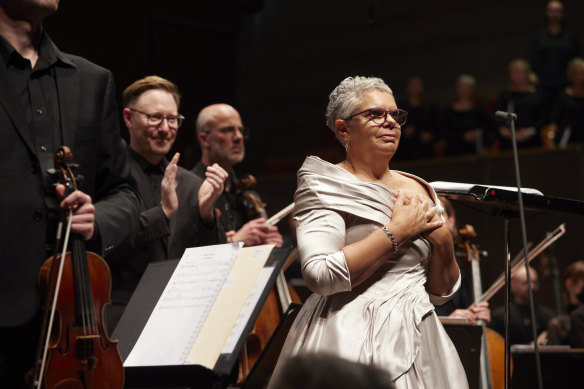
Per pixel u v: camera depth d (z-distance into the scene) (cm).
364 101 288
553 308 891
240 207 525
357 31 1488
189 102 1040
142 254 367
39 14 250
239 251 275
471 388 332
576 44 1056
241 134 529
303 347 262
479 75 1352
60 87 258
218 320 254
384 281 271
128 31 970
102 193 273
